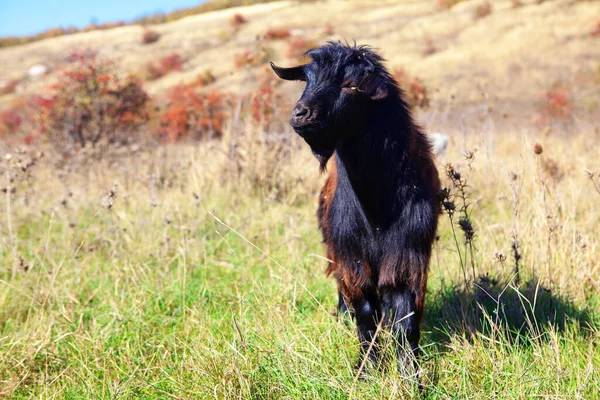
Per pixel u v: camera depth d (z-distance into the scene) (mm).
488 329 4207
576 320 4410
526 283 4805
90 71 13422
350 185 3818
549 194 5617
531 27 34688
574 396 3309
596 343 4105
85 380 3904
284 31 41312
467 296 4352
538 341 4066
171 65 38156
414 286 3807
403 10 49469
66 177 9070
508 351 3951
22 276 5598
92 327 4617
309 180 8758
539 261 5102
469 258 5520
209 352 3898
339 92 3492
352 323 4426
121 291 5188
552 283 4820
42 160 10023
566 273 4973
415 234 3754
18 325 4777
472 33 36562
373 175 3727
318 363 3617
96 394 3738
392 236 3773
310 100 3418
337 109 3477
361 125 3650
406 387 3463
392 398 3299
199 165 9180
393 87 3854
